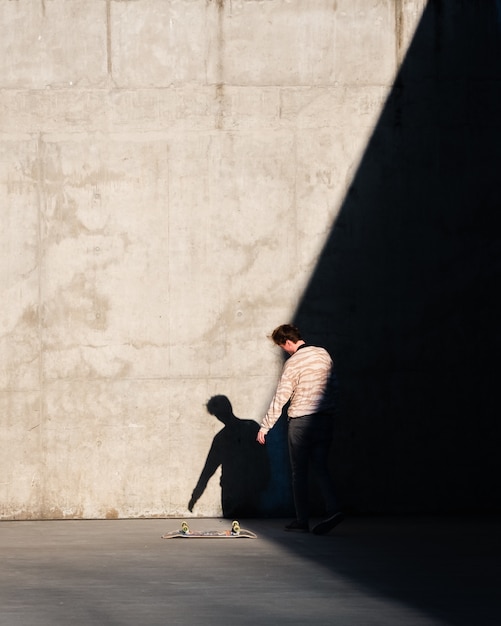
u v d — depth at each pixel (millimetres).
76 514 12305
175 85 12594
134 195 12500
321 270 12633
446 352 12680
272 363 12539
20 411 12305
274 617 6395
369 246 12672
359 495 12555
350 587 7520
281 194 12625
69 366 12375
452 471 12625
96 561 8914
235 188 12586
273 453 12484
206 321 12500
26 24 12531
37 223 12438
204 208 12555
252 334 12539
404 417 12609
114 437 12367
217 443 12453
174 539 10453
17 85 12508
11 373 12328
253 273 12562
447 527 11391
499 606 6781
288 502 12469
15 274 12383
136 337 12445
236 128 12609
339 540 10312
